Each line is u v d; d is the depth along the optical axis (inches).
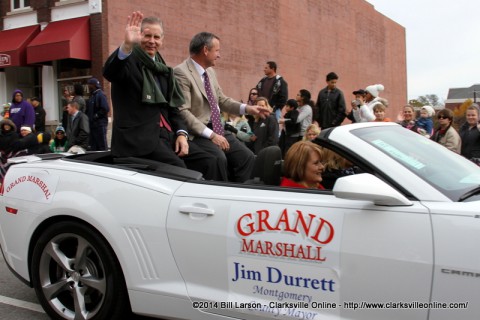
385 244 96.0
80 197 129.8
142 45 152.3
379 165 105.2
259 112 186.1
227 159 181.8
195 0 745.6
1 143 371.6
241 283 111.0
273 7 991.0
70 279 133.7
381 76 1628.9
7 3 616.7
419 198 98.8
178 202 119.4
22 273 142.5
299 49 1102.4
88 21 557.3
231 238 111.6
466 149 294.7
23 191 142.0
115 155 150.7
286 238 105.7
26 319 145.9
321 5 1208.8
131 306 124.2
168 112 161.6
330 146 112.5
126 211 123.5
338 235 100.5
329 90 371.6
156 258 120.1
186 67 174.9
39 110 495.5
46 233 134.9
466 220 91.3
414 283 93.4
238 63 873.5
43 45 547.8
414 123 332.2
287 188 113.7
